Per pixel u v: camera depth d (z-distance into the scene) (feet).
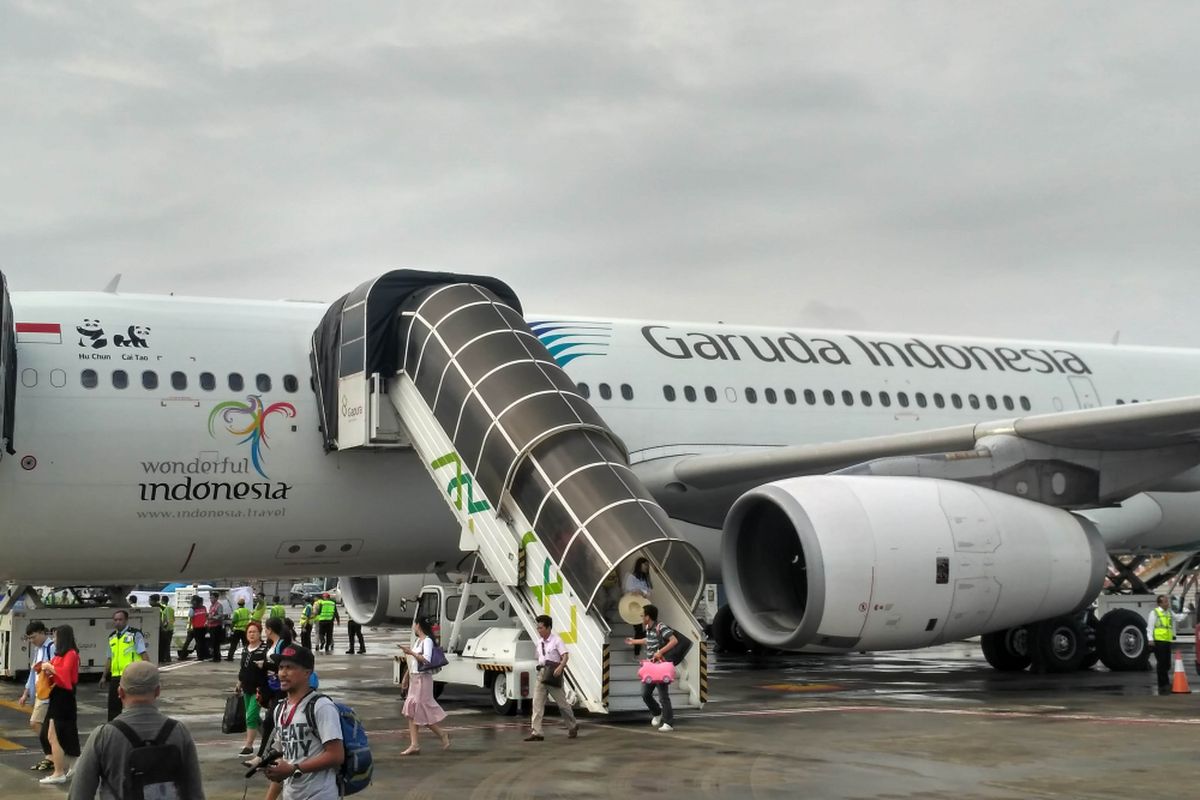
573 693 46.34
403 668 55.57
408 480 59.00
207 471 55.21
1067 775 33.83
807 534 50.06
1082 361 80.07
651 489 62.85
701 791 31.89
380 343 55.67
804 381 69.87
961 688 57.88
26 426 52.31
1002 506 54.60
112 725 18.67
